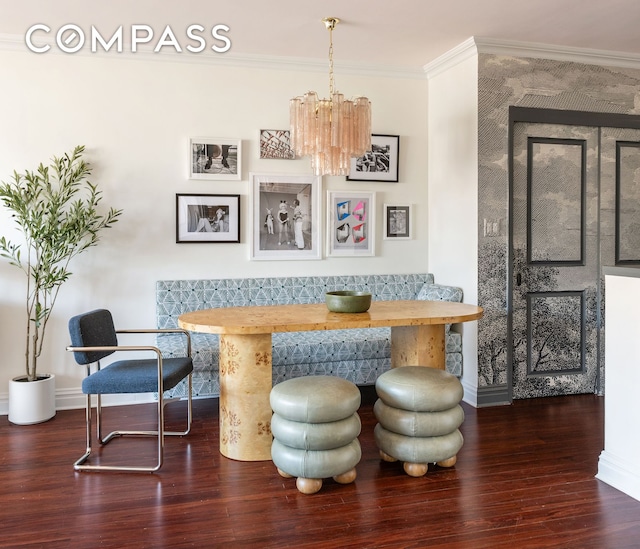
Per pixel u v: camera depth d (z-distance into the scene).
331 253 4.22
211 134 3.93
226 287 3.94
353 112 2.96
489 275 3.72
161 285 3.80
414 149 4.37
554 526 2.10
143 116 3.80
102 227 3.72
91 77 3.70
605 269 2.51
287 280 4.07
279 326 2.54
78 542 2.00
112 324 3.04
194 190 3.91
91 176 3.71
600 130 3.94
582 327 3.98
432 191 4.34
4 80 3.55
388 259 4.36
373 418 3.41
